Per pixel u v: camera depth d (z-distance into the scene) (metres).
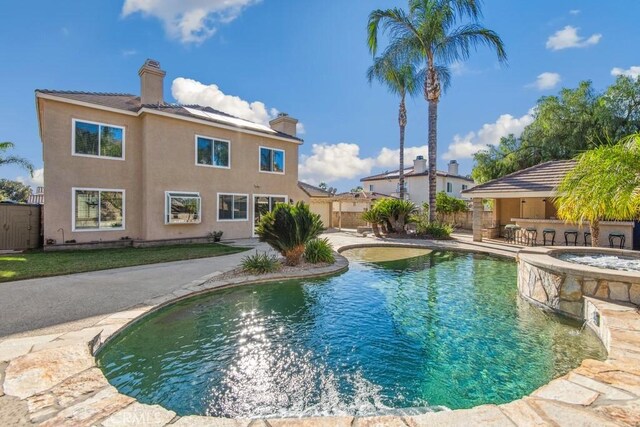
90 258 12.36
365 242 18.86
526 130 30.16
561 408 2.99
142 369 4.76
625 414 2.87
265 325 6.54
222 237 20.02
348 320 6.87
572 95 27.48
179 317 6.88
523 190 17.12
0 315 6.11
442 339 5.88
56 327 5.53
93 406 3.24
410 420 2.94
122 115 16.72
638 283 5.92
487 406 3.10
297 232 11.40
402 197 26.89
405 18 20.58
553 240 16.92
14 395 3.42
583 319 6.39
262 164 22.12
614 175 7.26
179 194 17.94
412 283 10.05
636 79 25.08
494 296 8.62
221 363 4.98
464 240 20.58
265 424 2.93
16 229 14.85
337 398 4.10
